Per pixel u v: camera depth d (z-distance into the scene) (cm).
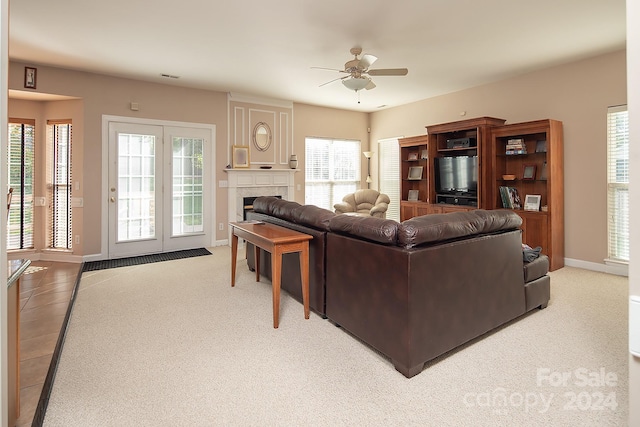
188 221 586
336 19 339
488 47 409
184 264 485
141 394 193
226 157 616
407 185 682
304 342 254
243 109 630
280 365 223
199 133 589
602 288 374
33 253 511
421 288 210
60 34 372
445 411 179
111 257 522
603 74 432
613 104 424
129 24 349
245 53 427
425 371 216
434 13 327
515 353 237
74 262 498
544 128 454
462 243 233
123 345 249
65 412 178
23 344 252
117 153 521
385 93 617
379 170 779
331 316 279
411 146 667
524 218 477
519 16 333
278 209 354
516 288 279
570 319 292
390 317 217
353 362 227
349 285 254
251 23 348
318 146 736
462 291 234
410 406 183
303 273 288
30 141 506
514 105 521
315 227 297
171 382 204
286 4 311
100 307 323
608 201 434
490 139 512
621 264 423
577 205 459
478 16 333
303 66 475
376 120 777
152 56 436
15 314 163
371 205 725
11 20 341
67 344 250
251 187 641
